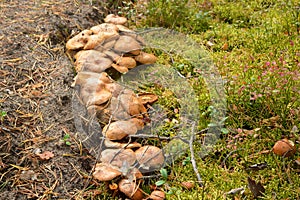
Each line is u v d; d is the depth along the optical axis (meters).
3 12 1.44
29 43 1.34
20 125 1.12
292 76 1.17
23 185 1.04
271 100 1.16
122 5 1.61
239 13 1.56
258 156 1.10
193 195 1.03
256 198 1.03
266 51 1.37
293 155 1.09
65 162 1.08
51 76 1.26
